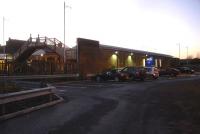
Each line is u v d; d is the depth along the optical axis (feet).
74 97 64.23
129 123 35.81
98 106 50.26
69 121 37.09
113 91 78.18
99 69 166.81
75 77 138.00
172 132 31.17
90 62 158.30
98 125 34.68
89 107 49.11
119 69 132.05
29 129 32.58
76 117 39.86
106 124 35.22
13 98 40.73
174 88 86.94
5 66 108.06
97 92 75.56
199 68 303.27
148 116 40.55
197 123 35.83
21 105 46.73
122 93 72.84
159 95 67.56
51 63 130.52
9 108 43.50
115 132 31.09
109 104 52.75
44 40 148.77
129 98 62.13
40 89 48.67
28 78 108.99
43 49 147.13
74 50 152.35
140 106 50.11
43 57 143.84
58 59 147.95
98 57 166.61
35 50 150.00
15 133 30.76
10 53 202.08
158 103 53.83
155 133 30.66
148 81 128.98
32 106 47.26
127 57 203.21
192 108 47.52
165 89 83.56
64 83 111.75
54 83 111.55
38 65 123.13
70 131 31.65
